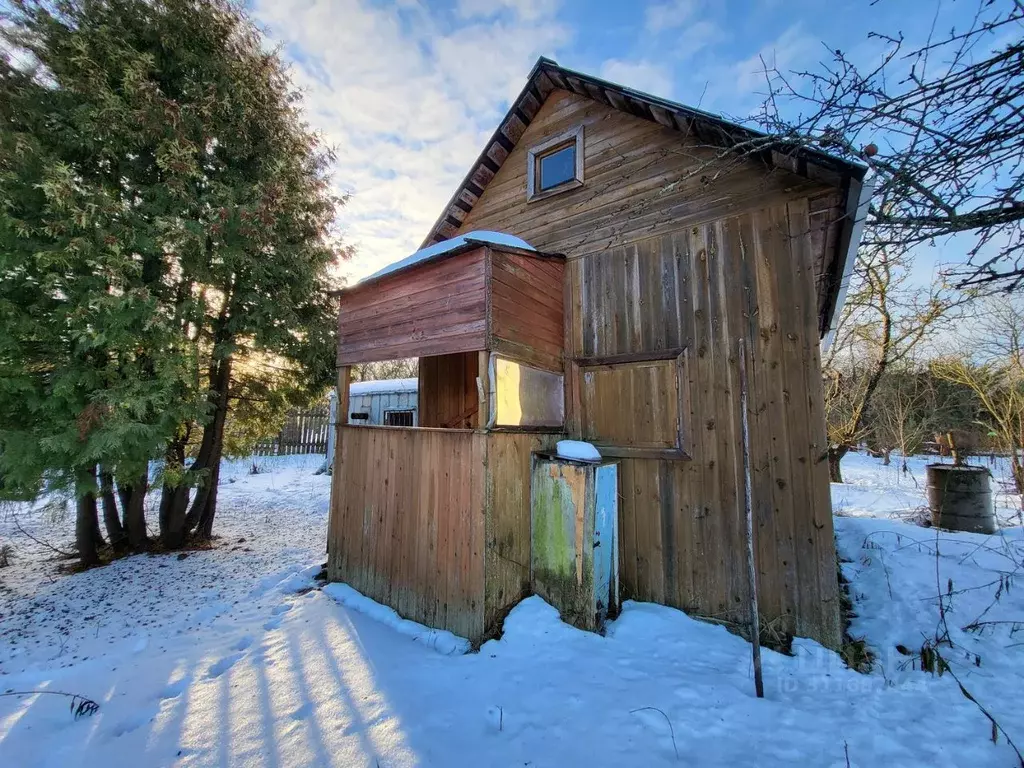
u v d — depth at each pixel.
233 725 2.21
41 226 3.94
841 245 3.23
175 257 4.74
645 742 2.00
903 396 10.61
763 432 3.15
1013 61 1.45
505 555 3.27
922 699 2.28
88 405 4.00
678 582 3.41
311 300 6.03
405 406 10.18
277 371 6.16
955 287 1.95
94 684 2.64
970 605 3.06
